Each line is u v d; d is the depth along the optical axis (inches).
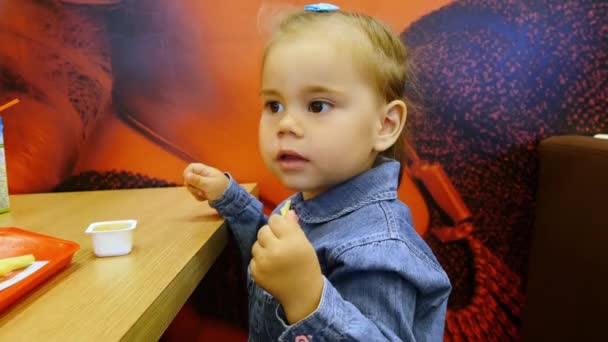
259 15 49.8
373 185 30.4
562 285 40.4
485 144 49.5
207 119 51.8
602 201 36.1
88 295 22.7
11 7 50.8
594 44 47.4
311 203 31.9
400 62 33.7
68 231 34.6
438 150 49.9
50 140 52.6
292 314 23.0
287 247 22.2
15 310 21.2
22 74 51.7
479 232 50.6
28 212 41.5
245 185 49.8
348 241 27.1
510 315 51.1
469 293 51.4
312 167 28.9
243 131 51.8
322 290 22.9
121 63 51.3
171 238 32.4
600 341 34.6
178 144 52.3
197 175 38.2
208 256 32.0
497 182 49.8
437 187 50.5
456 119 49.4
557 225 41.8
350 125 28.7
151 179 53.0
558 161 42.3
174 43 50.8
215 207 38.8
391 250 26.0
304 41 29.1
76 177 53.1
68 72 51.6
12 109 52.1
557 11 47.4
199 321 55.3
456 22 48.2
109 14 50.6
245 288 54.2
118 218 38.5
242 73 50.8
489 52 48.3
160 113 51.9
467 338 51.8
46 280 24.6
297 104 28.9
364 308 24.9
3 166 41.6
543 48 47.9
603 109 47.9
